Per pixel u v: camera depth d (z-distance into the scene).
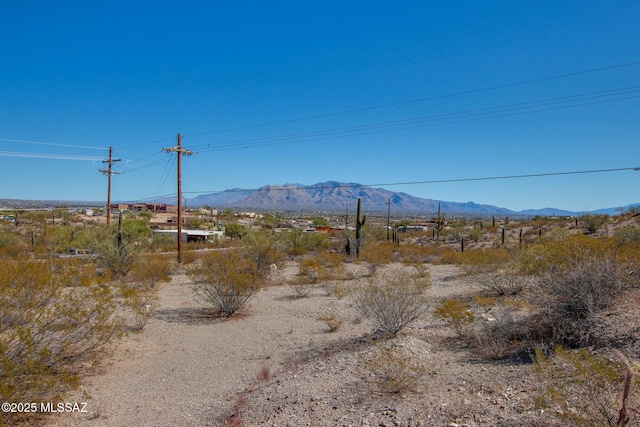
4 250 37.22
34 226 68.06
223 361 10.31
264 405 7.18
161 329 13.38
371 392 6.95
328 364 8.91
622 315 8.32
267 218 117.75
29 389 6.81
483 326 9.89
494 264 16.70
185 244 51.59
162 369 9.75
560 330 8.28
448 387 6.76
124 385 8.73
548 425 4.81
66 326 7.95
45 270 8.46
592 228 46.03
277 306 16.70
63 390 7.43
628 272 9.84
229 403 7.60
